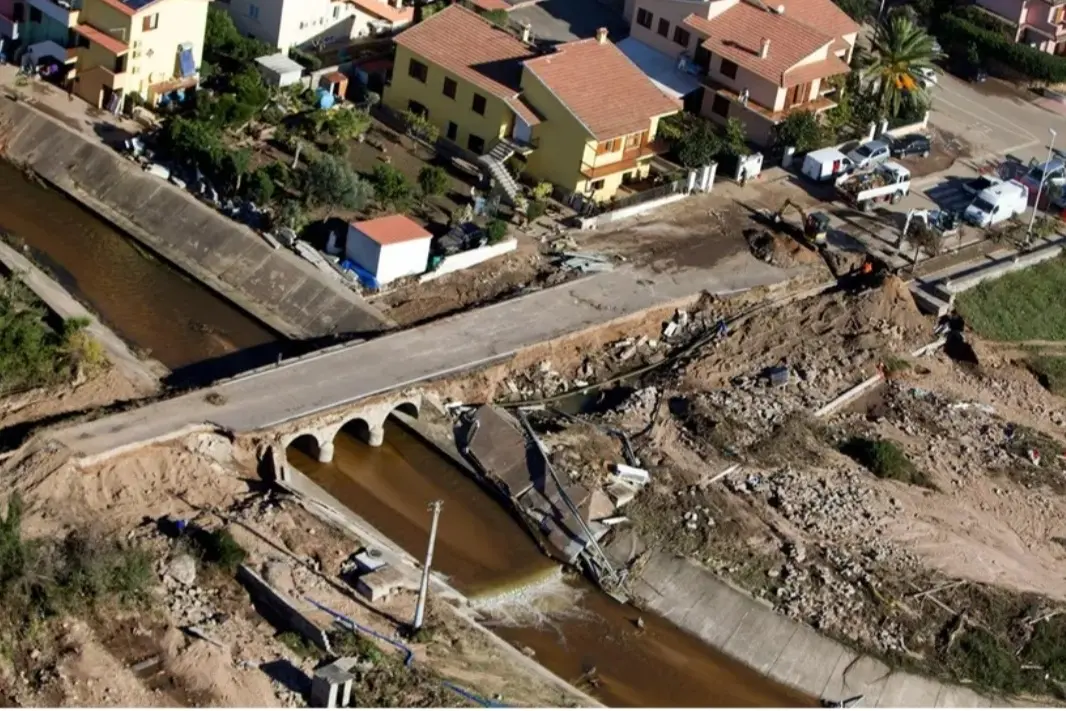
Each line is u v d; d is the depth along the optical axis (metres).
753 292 118.88
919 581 96.56
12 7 126.81
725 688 89.81
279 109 125.44
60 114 122.25
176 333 105.75
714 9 139.12
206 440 94.12
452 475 99.62
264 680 81.19
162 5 123.81
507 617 90.94
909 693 91.31
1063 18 162.50
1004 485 107.06
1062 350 123.00
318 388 99.56
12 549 81.62
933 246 128.12
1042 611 96.44
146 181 116.56
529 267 116.38
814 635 92.62
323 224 114.94
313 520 91.81
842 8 157.62
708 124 135.12
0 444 91.81
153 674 80.12
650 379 109.94
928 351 119.06
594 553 95.25
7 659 79.12
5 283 103.88
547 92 122.81
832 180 133.88
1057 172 140.38
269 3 133.75
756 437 105.50
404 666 83.81
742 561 96.12
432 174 119.12
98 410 94.75
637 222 124.25
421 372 103.00
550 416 104.56
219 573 86.56
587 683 88.00
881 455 104.88
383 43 141.00
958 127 148.50
